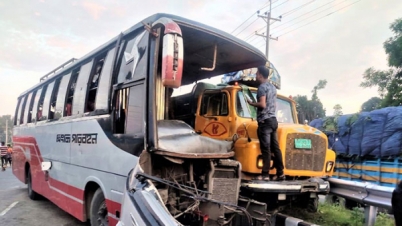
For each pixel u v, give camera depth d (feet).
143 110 12.28
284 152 16.06
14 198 31.68
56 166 22.40
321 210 20.77
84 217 17.67
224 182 12.80
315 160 17.12
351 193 17.62
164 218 7.77
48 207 27.45
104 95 15.85
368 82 51.93
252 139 16.26
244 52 17.31
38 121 28.19
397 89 47.39
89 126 17.17
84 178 17.49
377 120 25.13
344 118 28.50
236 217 14.06
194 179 12.89
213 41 15.55
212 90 20.01
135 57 13.57
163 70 10.12
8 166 75.31
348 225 18.40
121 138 13.83
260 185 14.48
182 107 22.13
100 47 17.76
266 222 14.03
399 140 23.16
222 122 18.85
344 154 27.58
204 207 12.32
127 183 10.79
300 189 15.23
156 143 11.44
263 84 15.74
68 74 22.35
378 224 17.49
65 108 21.43
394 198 6.56
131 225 8.75
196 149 12.32
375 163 25.17
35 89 31.55
